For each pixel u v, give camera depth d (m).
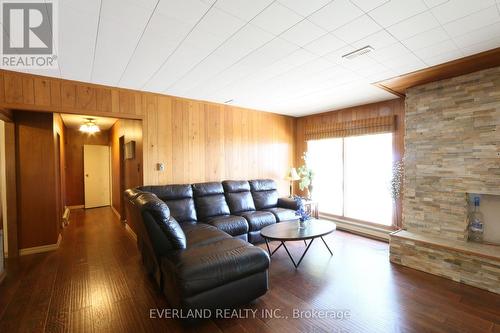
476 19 1.90
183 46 2.35
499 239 2.88
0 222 3.21
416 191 3.30
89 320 2.09
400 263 3.17
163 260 2.33
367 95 3.99
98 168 7.65
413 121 3.35
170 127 4.09
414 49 2.40
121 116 3.62
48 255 3.54
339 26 2.01
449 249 2.76
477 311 2.19
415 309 2.22
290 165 5.84
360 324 2.03
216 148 4.63
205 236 2.85
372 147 4.55
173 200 3.74
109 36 2.16
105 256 3.52
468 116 2.85
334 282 2.73
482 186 2.74
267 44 2.32
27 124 3.58
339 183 5.11
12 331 1.95
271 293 2.51
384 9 1.78
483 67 2.72
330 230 3.22
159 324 2.04
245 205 4.36
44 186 3.71
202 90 3.78
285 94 3.97
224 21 1.94
